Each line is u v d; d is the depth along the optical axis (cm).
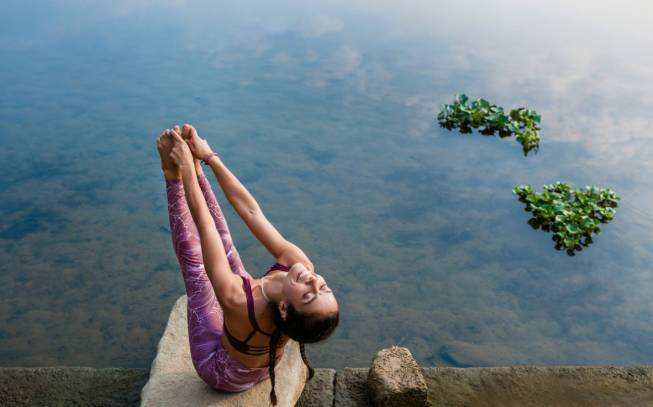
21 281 559
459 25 1193
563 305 552
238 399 318
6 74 911
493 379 390
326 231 623
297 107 848
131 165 712
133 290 552
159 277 567
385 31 1138
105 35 1071
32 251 590
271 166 715
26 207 644
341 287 560
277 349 306
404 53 1041
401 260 594
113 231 618
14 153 725
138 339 501
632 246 636
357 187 691
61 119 794
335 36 1099
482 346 505
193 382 332
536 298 560
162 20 1156
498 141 813
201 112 816
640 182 727
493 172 739
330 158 740
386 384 353
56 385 371
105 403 360
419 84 933
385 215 651
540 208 656
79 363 480
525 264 601
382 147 771
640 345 509
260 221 319
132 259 586
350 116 835
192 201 303
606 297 564
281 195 668
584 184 721
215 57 990
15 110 812
